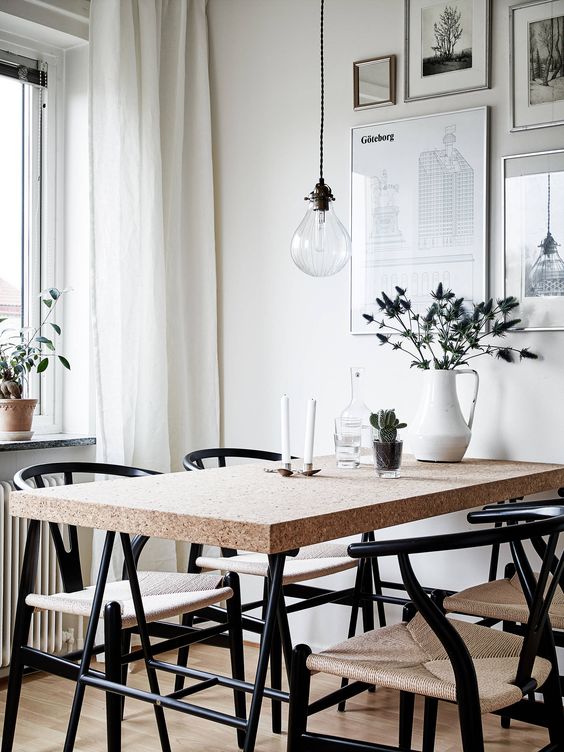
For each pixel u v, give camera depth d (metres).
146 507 1.81
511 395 3.02
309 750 1.70
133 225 3.33
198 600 2.28
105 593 2.37
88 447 3.40
